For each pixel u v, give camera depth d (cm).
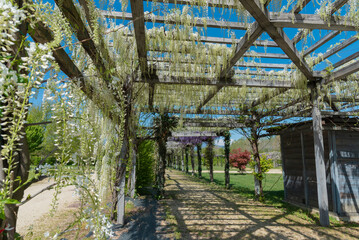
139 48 267
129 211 462
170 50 276
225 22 248
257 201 603
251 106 620
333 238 320
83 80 144
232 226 371
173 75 359
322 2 226
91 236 274
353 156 483
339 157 474
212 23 245
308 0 219
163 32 260
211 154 1090
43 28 103
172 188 857
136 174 709
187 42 281
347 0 221
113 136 240
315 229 360
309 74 384
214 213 461
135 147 613
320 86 402
